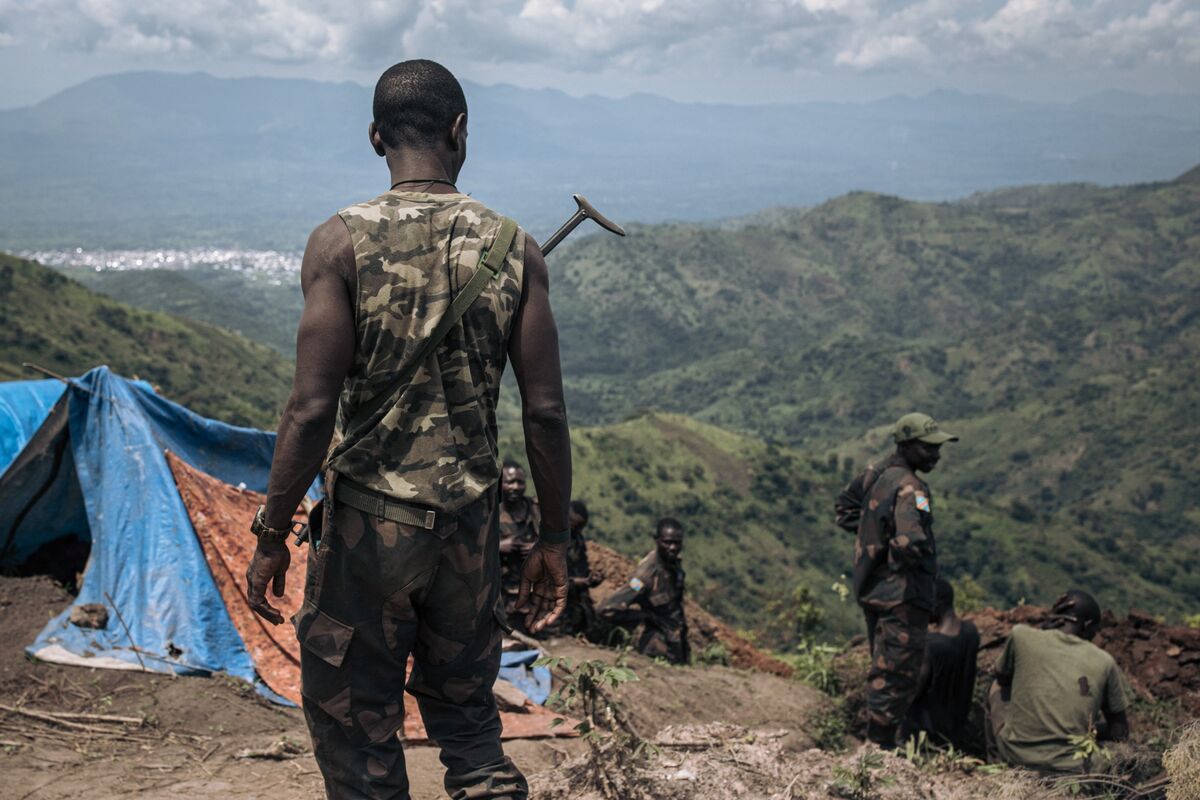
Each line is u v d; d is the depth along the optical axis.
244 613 5.14
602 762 2.97
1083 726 5.17
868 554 5.86
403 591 1.92
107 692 4.53
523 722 4.61
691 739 3.41
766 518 182.62
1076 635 5.90
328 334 1.85
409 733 4.14
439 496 1.89
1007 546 177.75
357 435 1.90
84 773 3.67
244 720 4.41
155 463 5.52
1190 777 3.64
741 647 9.72
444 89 2.09
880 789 3.31
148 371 190.38
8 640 4.91
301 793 3.53
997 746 5.46
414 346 1.88
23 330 179.25
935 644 6.34
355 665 1.98
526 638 5.79
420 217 1.94
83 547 6.34
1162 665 7.28
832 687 7.33
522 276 2.00
